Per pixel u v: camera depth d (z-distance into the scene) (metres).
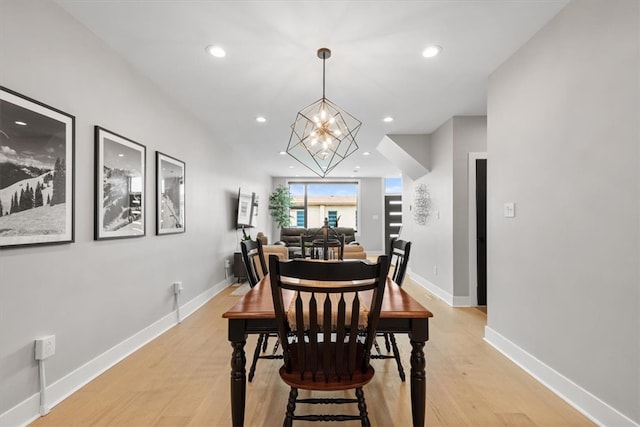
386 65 2.65
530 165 2.26
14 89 1.61
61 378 1.88
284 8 1.93
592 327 1.71
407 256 2.16
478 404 1.84
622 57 1.54
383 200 9.69
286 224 9.14
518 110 2.40
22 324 1.65
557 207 1.99
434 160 4.59
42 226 1.74
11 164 1.58
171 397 1.90
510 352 2.46
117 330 2.40
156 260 2.96
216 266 4.66
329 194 9.84
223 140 5.02
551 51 2.05
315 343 1.36
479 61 2.58
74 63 2.00
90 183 2.14
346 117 3.99
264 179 8.54
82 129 2.07
